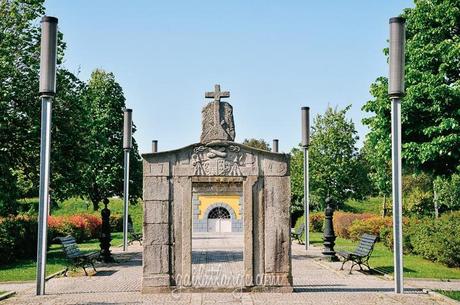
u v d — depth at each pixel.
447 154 20.50
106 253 20.55
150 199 13.12
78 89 23.53
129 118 25.89
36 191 25.23
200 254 22.94
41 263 13.12
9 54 20.66
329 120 39.88
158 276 12.99
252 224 13.11
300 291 13.25
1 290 13.80
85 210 48.12
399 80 13.77
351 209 45.12
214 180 13.20
